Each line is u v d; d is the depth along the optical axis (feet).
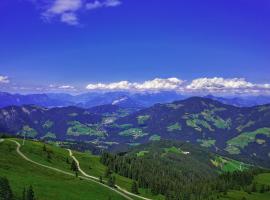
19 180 502.38
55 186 521.24
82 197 500.74
